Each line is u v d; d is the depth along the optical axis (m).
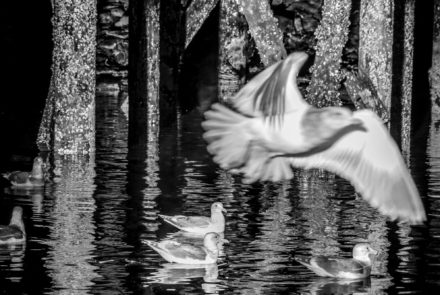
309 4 32.00
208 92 28.39
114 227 14.34
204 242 12.72
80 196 16.36
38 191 16.72
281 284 11.77
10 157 19.84
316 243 13.67
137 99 21.69
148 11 21.41
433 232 14.41
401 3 22.70
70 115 19.78
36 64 31.69
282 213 15.51
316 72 20.34
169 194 16.72
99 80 31.75
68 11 19.39
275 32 21.67
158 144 21.70
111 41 32.28
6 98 28.52
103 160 19.69
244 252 13.20
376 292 11.60
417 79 29.27
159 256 12.93
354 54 30.44
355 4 29.86
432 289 11.69
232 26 27.78
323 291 11.59
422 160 20.84
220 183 17.78
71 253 12.87
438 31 28.75
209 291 11.44
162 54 25.66
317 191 17.27
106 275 11.93
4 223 14.56
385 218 15.23
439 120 27.19
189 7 25.06
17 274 11.88
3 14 31.81
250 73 29.77
